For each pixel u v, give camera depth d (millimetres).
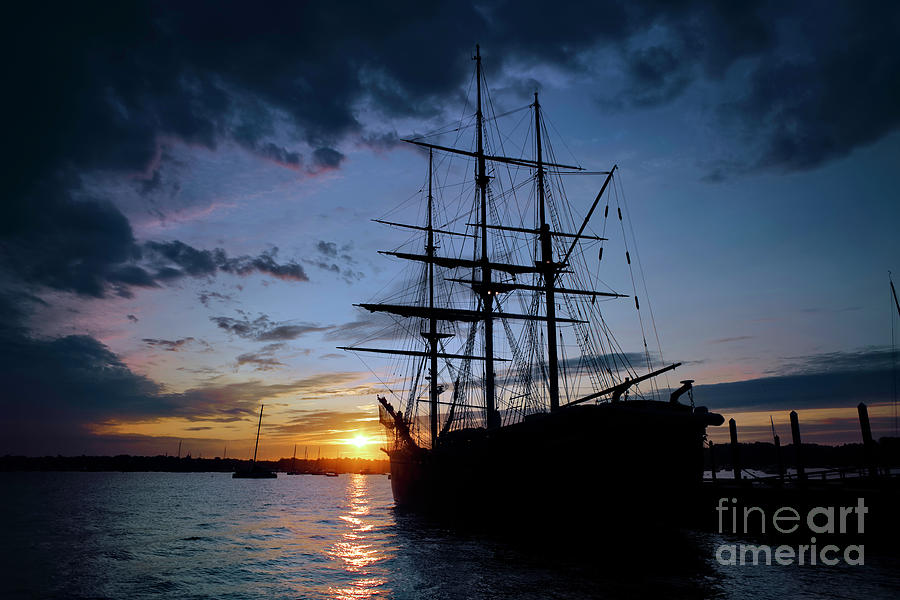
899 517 27562
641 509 29938
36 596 24953
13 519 62000
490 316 56375
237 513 74250
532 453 34875
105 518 64750
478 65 63469
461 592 22891
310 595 24203
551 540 32750
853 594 20953
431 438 64125
